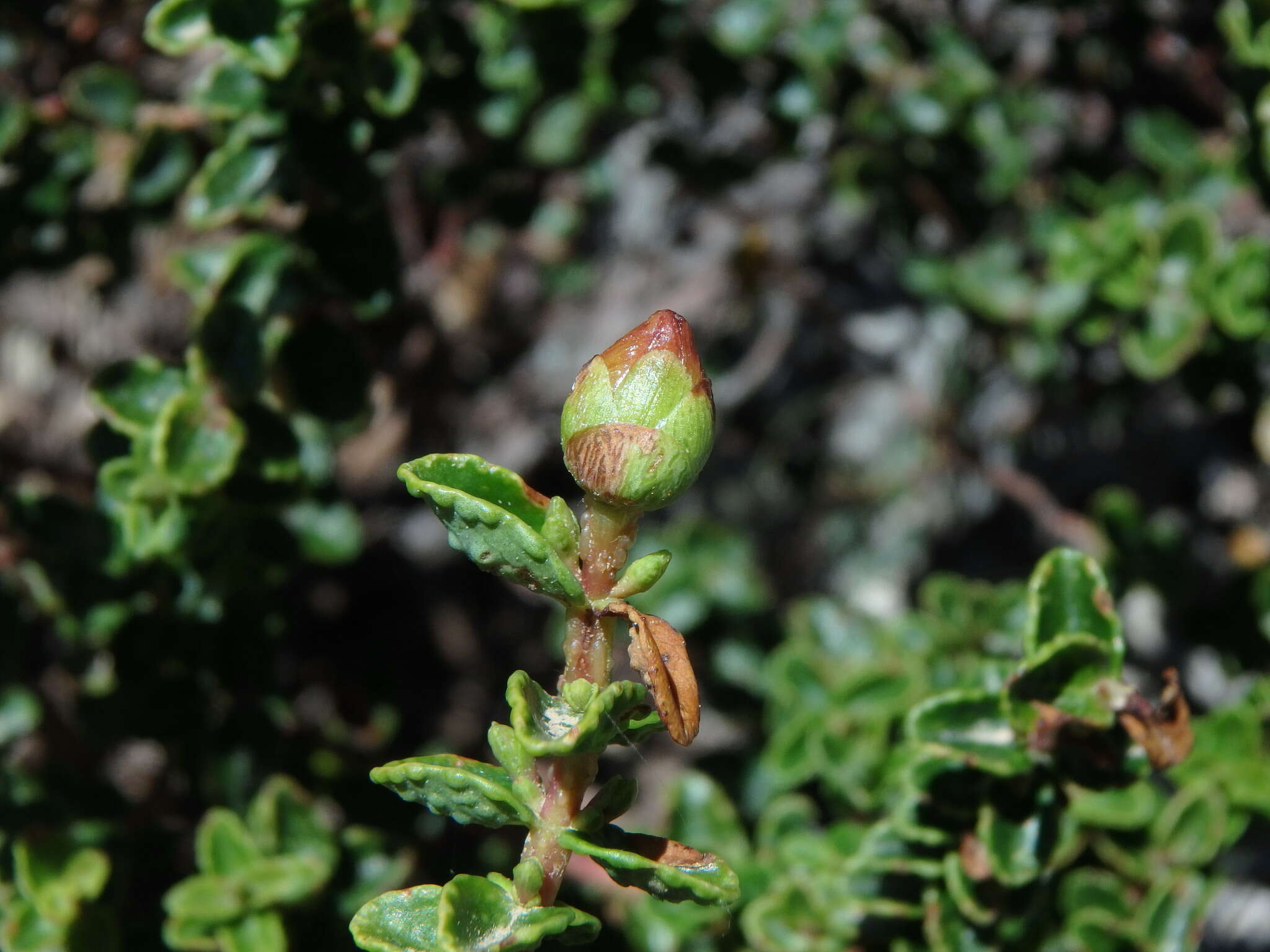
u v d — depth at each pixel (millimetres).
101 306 290
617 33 226
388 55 184
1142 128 247
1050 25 258
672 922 197
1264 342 222
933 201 267
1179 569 242
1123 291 225
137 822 213
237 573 199
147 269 275
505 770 147
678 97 260
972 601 234
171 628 202
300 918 195
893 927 188
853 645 236
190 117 212
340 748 235
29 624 218
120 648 202
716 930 198
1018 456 316
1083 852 197
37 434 291
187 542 191
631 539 141
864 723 211
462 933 141
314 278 195
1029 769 166
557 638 262
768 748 230
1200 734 200
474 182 248
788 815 212
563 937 145
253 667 205
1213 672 271
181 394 187
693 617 249
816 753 206
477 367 312
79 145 222
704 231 318
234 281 193
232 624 204
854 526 341
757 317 324
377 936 145
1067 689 163
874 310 316
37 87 235
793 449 340
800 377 337
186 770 208
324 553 205
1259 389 228
